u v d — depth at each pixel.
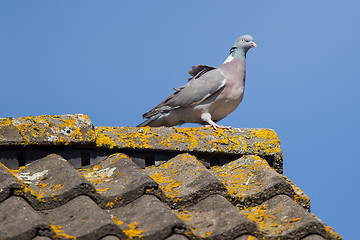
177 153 8.98
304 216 7.23
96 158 8.55
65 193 7.05
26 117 8.34
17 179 7.19
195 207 7.53
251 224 6.87
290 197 8.03
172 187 7.90
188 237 6.57
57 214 6.82
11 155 8.05
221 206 7.31
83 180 7.19
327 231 7.10
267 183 8.07
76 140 8.31
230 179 8.55
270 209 7.71
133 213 6.99
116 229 6.32
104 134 8.67
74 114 8.56
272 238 6.98
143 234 6.43
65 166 7.73
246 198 7.89
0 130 8.02
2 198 6.77
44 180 7.51
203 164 9.09
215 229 6.89
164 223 6.54
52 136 8.23
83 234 6.23
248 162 8.88
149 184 7.39
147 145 8.79
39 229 6.16
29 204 6.91
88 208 6.73
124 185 7.51
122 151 8.76
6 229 6.21
